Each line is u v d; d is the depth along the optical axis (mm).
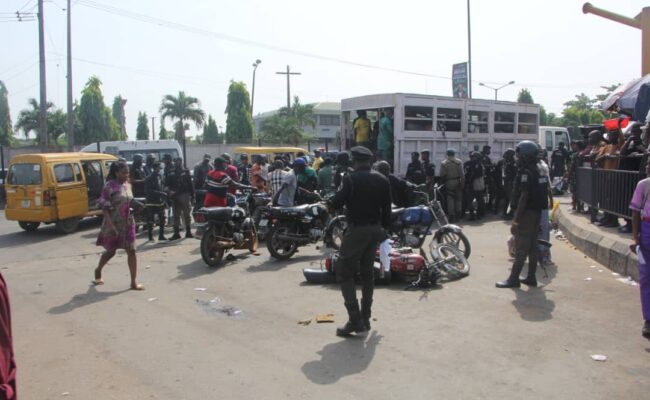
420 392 4023
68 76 23297
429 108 13914
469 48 28297
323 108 65625
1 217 16672
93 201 13641
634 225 5195
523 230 6898
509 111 16125
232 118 43531
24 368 4648
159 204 11547
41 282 7836
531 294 6637
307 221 9273
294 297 6809
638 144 8781
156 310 6328
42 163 12586
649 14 12508
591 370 4363
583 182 10727
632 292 6609
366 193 5273
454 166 13367
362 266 5434
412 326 5527
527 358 4629
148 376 4434
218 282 7695
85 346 5152
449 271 7555
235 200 11680
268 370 4496
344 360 4672
